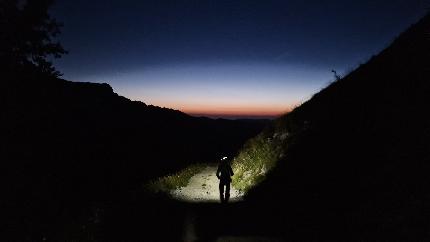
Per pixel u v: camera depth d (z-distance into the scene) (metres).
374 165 10.17
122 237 9.18
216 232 10.21
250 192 16.75
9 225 9.94
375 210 8.27
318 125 16.94
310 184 12.53
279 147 19.83
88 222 9.76
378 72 15.98
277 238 9.33
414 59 13.87
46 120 13.08
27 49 12.38
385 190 8.73
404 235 6.82
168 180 21.95
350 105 15.70
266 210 12.56
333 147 13.58
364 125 12.91
